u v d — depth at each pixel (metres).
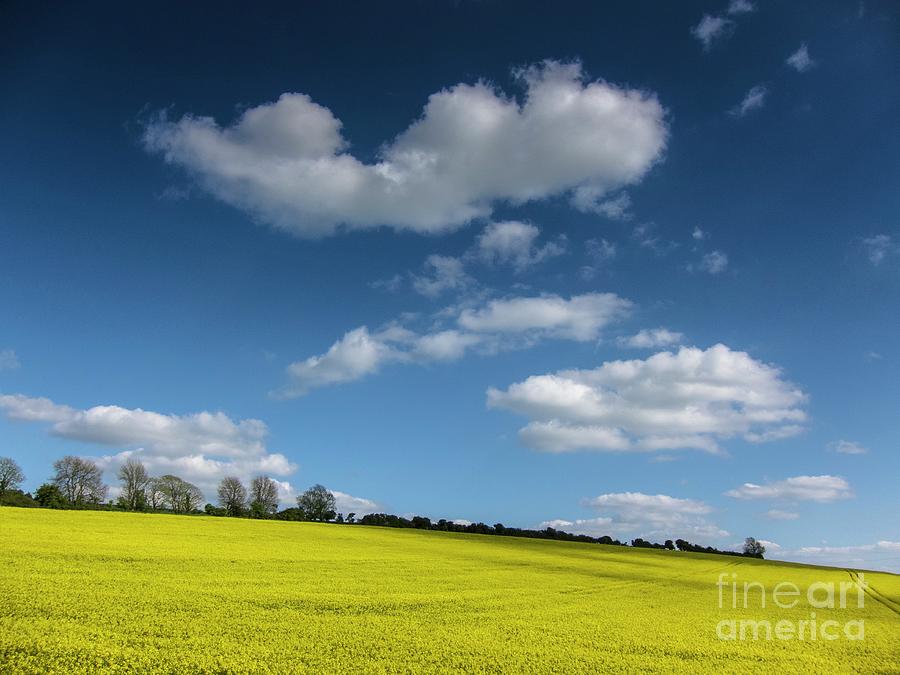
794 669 20.48
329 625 22.22
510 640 21.98
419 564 45.41
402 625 23.23
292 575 34.03
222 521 76.19
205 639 18.86
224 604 24.28
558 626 25.23
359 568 39.84
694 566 70.81
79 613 20.58
